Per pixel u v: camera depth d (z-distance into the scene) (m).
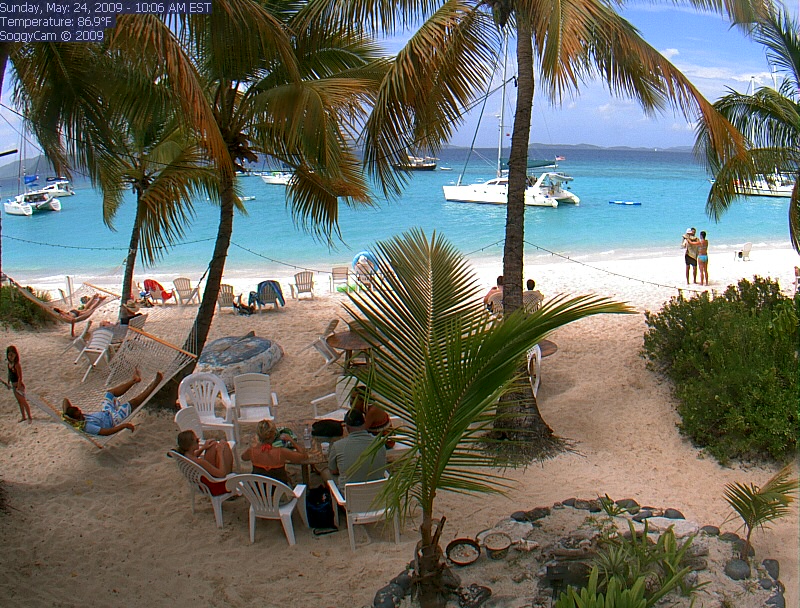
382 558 5.73
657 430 8.27
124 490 7.02
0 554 5.68
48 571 5.50
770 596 4.79
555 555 5.40
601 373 10.05
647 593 4.82
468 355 3.72
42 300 14.41
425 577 4.57
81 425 7.62
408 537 6.06
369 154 8.11
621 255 24.94
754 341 8.45
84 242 31.34
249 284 18.62
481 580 5.21
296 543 6.03
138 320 11.87
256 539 6.11
